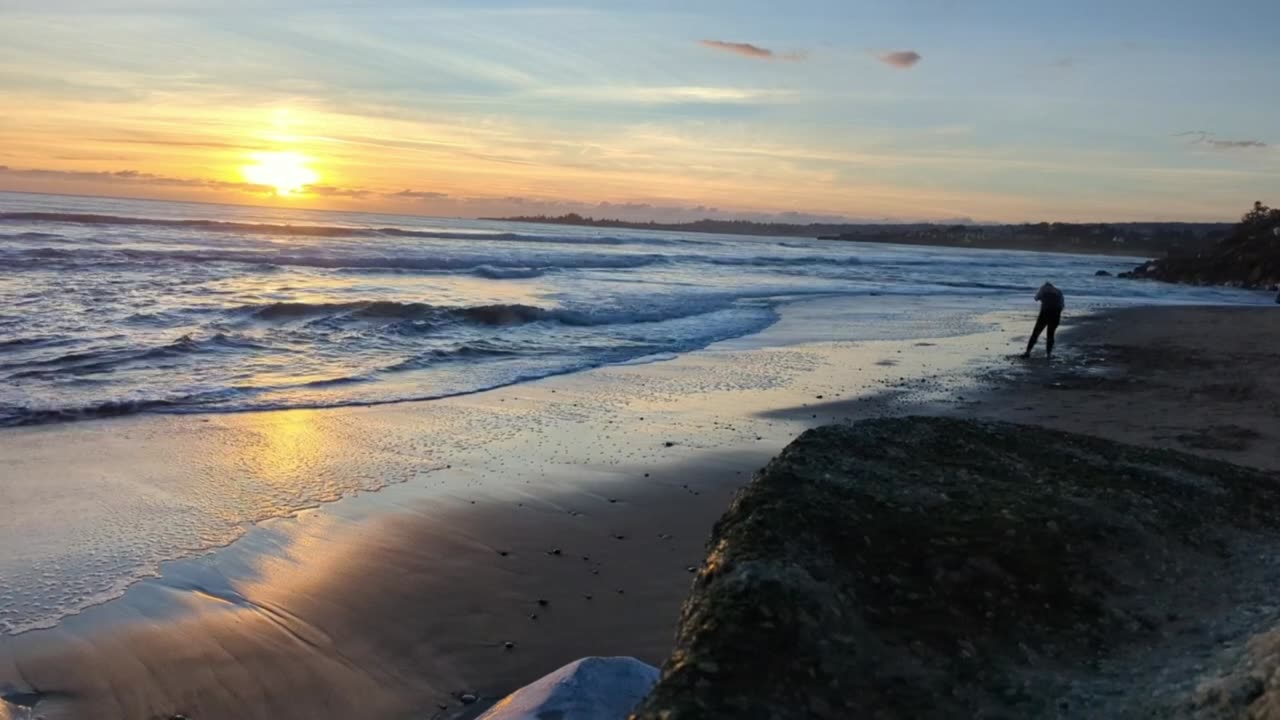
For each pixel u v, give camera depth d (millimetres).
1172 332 22031
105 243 32250
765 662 2156
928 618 2514
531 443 9680
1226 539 3213
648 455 9250
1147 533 3094
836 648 2258
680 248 69938
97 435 9320
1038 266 82438
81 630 5008
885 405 12000
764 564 2531
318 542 6496
